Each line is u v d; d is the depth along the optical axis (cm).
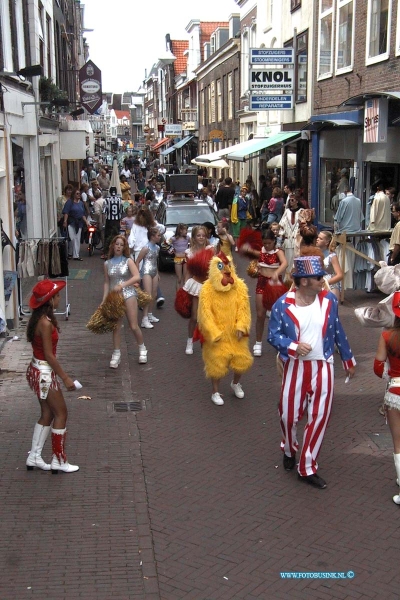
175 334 1105
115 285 912
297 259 557
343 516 526
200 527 512
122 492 568
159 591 434
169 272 1738
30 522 518
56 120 2136
